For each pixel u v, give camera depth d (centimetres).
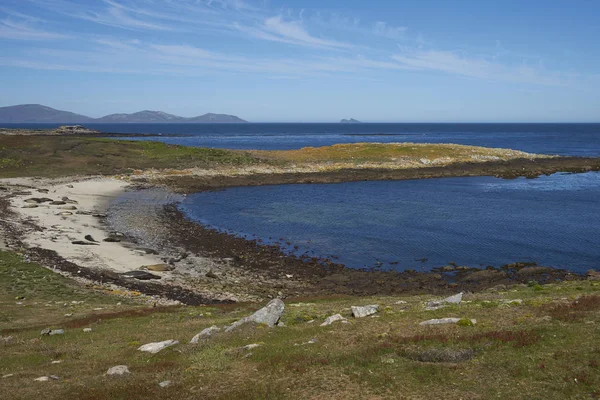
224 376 1306
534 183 8406
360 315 1997
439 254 4022
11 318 2294
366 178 8906
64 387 1295
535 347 1330
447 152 11131
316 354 1430
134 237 4484
